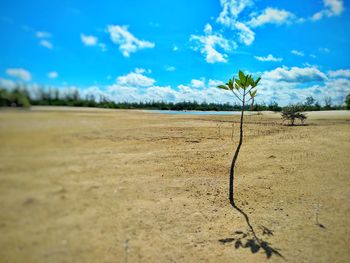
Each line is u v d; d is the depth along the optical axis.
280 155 7.45
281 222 3.74
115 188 3.66
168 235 3.18
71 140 3.01
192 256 2.89
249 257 2.95
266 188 5.00
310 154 7.59
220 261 2.85
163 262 2.70
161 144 7.53
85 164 3.39
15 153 2.36
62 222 2.52
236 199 4.47
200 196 4.41
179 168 5.59
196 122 14.78
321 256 2.97
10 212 2.31
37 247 2.18
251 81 4.10
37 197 2.49
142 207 3.57
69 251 2.28
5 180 2.32
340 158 7.11
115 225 2.94
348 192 4.82
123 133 6.30
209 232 3.40
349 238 3.32
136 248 2.79
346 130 12.46
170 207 3.82
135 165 4.95
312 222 3.74
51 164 2.68
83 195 3.03
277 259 2.92
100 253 2.45
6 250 2.06
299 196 4.64
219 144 8.85
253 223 3.71
